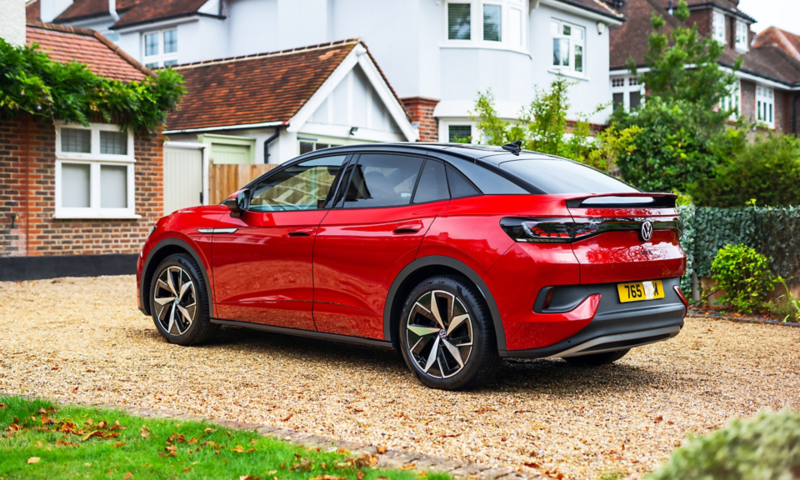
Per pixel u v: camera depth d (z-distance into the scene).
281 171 6.18
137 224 12.73
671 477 1.83
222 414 4.46
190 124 15.31
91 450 3.63
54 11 26.97
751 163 12.86
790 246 8.84
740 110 32.03
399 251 5.18
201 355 6.16
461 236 4.89
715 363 6.11
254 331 7.39
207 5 21.08
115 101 11.82
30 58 10.87
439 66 18.19
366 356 6.21
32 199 11.48
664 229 5.19
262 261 6.02
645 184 16.58
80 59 12.52
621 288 4.86
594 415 4.48
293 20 19.94
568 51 22.06
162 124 12.92
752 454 1.75
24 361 5.82
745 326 8.20
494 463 3.62
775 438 1.76
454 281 4.96
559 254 4.62
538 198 4.77
